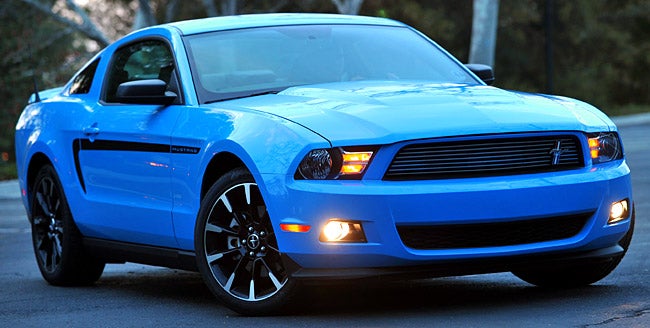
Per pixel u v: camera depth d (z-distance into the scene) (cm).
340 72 764
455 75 796
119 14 3853
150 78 791
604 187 648
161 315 691
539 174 634
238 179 654
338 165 612
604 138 670
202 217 676
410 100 664
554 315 620
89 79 881
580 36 5647
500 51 5616
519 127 629
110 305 752
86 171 822
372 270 615
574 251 651
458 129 618
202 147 684
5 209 1730
